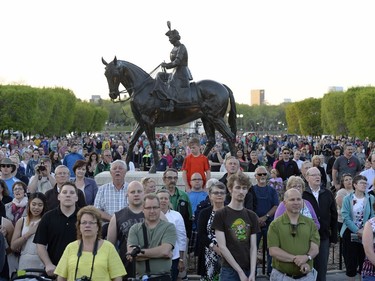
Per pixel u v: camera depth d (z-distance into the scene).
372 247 7.49
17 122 62.06
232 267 7.63
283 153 15.79
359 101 66.25
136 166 27.05
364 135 66.56
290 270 7.67
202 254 9.12
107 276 6.69
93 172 17.39
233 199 7.74
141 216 7.87
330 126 82.81
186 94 15.41
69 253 6.74
